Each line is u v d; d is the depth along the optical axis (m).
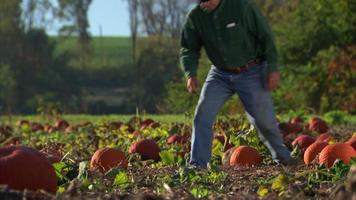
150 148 12.79
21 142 19.92
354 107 49.72
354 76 50.31
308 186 7.90
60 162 9.80
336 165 9.04
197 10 11.66
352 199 5.73
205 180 9.05
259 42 11.56
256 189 8.31
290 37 51.28
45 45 101.62
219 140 13.94
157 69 95.00
